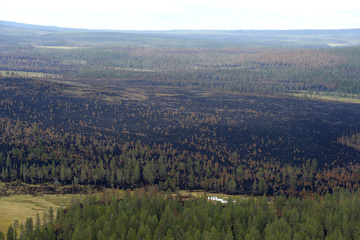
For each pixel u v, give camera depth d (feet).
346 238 469.16
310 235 482.69
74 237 447.42
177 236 471.21
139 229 465.47
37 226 478.59
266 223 519.19
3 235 437.17
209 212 529.45
